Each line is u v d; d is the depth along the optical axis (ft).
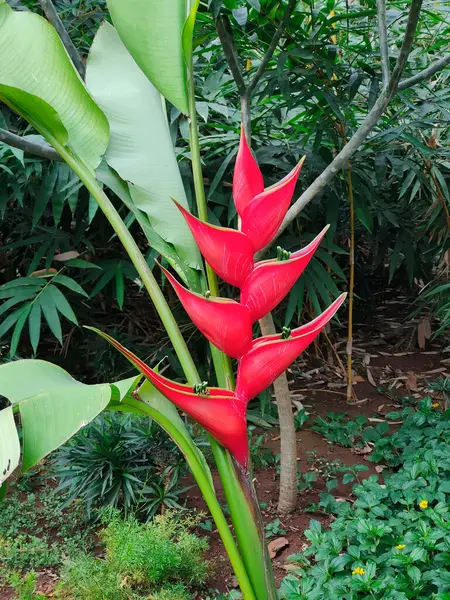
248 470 4.81
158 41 5.03
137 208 5.30
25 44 5.08
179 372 12.12
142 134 5.69
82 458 8.91
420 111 8.72
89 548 8.54
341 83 8.63
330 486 9.26
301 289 10.59
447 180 11.68
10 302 10.11
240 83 6.97
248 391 4.55
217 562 8.14
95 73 6.16
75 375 13.26
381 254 14.94
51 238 11.05
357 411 12.16
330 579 6.97
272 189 4.25
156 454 9.04
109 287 13.26
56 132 4.97
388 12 9.25
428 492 8.01
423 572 7.00
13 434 4.00
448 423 9.83
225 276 4.37
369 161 11.16
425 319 14.23
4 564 8.13
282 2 7.13
